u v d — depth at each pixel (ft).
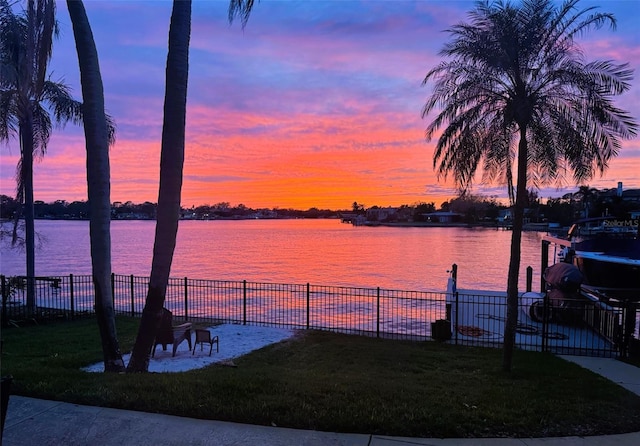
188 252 220.02
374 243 296.30
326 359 35.14
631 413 20.06
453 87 33.24
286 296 87.81
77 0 29.45
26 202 58.13
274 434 15.71
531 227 445.37
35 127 61.98
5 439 15.12
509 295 31.24
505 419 17.95
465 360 34.68
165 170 27.96
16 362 29.99
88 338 40.42
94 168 29.71
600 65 30.07
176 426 16.16
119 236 364.58
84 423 16.30
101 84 30.42
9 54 34.78
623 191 282.77
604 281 71.46
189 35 28.35
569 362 34.04
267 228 617.62
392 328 57.21
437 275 134.10
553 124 30.91
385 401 19.53
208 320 52.90
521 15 30.35
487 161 34.40
